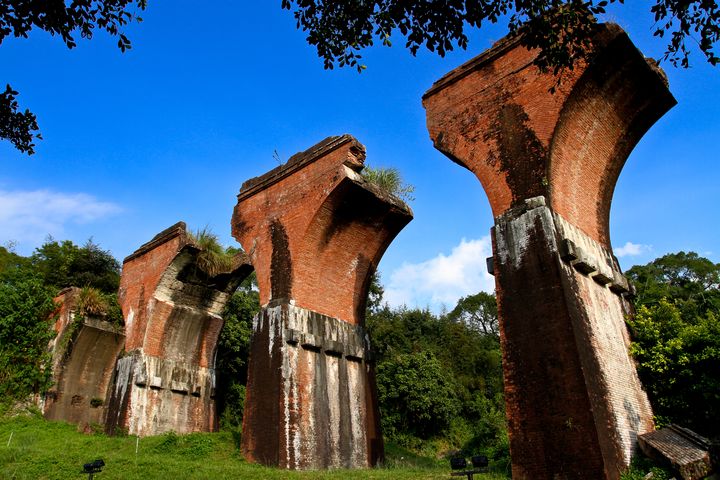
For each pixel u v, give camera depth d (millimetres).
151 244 23656
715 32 8180
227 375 30297
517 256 12570
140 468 14023
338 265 18500
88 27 8055
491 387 38750
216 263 22344
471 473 9609
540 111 13414
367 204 17891
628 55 13180
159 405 21172
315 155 18203
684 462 10031
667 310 14367
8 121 8336
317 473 13438
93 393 26391
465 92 15117
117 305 27359
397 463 18078
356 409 17312
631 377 12766
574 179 14070
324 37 9203
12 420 22781
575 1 8406
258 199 19719
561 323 11391
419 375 31188
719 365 12703
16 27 7660
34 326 25328
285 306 16812
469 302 57719
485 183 13906
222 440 18094
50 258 37281
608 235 14898
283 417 15250
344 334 17984
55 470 14172
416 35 8594
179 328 22672
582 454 10305
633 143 15430
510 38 14539
